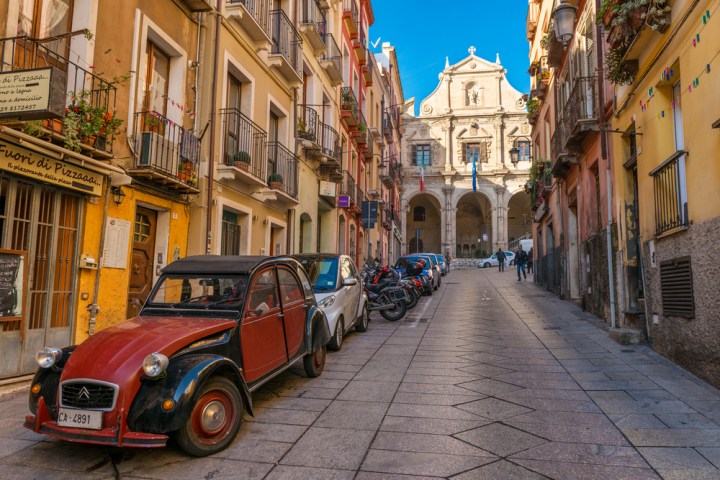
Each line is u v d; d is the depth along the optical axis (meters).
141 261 8.54
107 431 3.80
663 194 7.54
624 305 9.84
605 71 10.87
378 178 32.06
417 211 59.09
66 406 3.93
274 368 5.52
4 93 4.86
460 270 43.03
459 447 4.36
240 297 5.17
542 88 20.47
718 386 5.93
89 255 7.12
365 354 8.37
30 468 3.92
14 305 5.97
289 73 13.63
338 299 8.87
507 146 51.41
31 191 6.30
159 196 8.73
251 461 4.07
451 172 51.19
